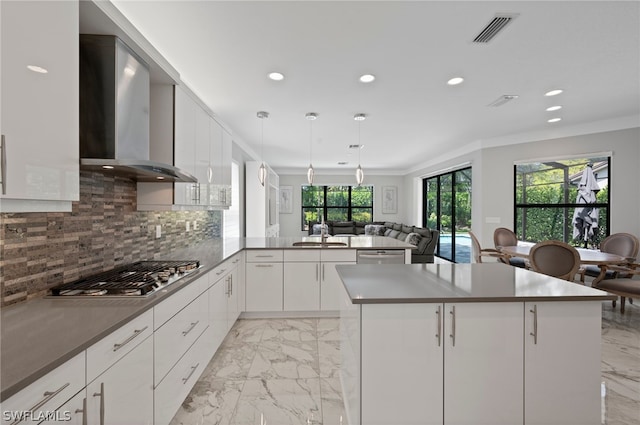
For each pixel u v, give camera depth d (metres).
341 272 2.04
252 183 5.98
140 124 1.93
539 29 2.09
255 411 1.87
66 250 1.62
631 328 3.09
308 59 2.49
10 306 1.30
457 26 2.05
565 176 4.76
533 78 2.88
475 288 1.62
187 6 1.83
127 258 2.23
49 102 1.10
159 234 2.74
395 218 9.60
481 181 5.41
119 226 2.13
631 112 3.96
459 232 6.70
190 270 2.06
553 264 3.20
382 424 1.44
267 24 2.01
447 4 1.83
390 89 3.12
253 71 2.70
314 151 6.48
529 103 3.57
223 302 2.61
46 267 1.49
